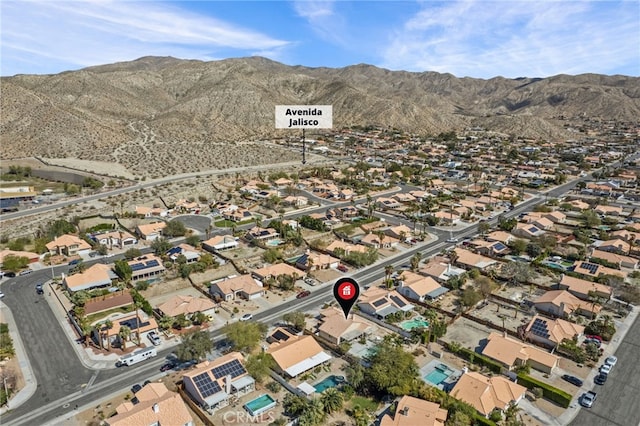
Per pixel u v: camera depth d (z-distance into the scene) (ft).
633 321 282.77
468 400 197.57
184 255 374.63
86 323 264.31
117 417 176.96
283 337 253.65
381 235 421.59
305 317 285.43
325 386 216.33
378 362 216.74
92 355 241.35
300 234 428.97
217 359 222.28
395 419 183.42
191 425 185.26
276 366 226.79
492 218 528.63
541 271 362.74
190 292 324.19
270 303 305.94
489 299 311.88
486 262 367.86
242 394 209.97
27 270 357.61
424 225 488.02
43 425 188.14
